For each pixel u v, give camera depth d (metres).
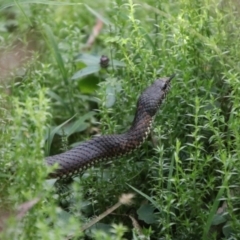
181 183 9.06
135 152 10.25
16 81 11.63
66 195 9.56
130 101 10.73
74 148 9.88
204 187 8.98
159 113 10.48
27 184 7.48
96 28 14.69
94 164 9.86
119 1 11.47
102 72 12.44
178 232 8.98
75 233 7.11
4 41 11.87
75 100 12.30
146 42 11.32
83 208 9.63
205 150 9.62
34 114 7.68
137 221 9.74
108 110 10.38
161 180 9.05
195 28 10.70
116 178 9.94
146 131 10.17
